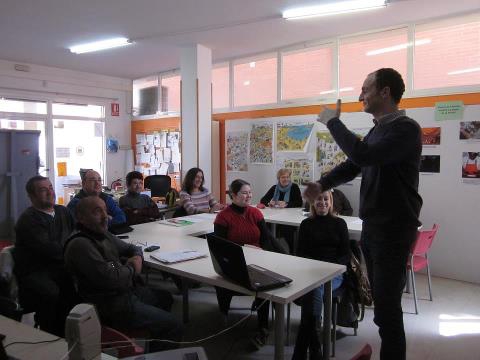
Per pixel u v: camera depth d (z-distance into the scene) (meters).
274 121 5.28
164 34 4.69
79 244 1.96
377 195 1.56
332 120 1.63
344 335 2.75
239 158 5.64
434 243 4.14
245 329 2.86
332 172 1.93
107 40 4.96
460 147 3.95
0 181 4.49
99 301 1.99
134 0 3.67
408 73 4.32
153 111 7.24
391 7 3.82
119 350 1.46
